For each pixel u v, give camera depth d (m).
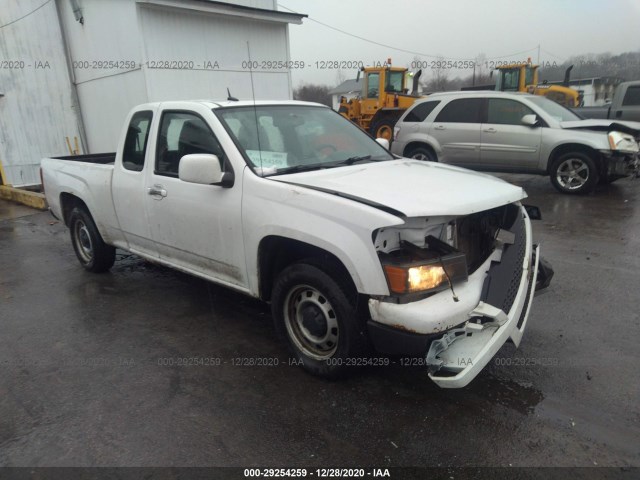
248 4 13.07
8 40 11.64
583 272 5.11
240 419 2.95
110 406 3.13
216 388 3.29
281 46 13.76
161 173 4.18
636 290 4.60
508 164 9.42
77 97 12.98
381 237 2.79
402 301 2.70
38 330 4.27
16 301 4.96
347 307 3.00
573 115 9.45
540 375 3.29
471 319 2.89
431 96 10.46
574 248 5.89
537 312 4.21
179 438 2.81
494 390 3.15
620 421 2.83
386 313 2.73
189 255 4.07
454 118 9.94
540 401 3.03
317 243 2.97
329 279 3.04
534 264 3.54
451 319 2.68
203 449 2.71
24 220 8.91
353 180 3.33
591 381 3.21
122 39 11.07
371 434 2.79
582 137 8.52
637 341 3.69
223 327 4.19
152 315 4.48
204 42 11.89
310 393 3.19
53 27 12.38
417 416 2.93
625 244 5.98
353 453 2.65
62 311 4.66
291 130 4.06
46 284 5.43
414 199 2.90
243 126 3.82
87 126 13.08
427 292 2.71
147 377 3.46
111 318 4.45
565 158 8.75
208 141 3.79
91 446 2.77
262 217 3.30
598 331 3.86
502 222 3.53
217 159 3.46
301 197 3.09
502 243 3.34
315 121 4.34
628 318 4.05
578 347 3.63
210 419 2.96
